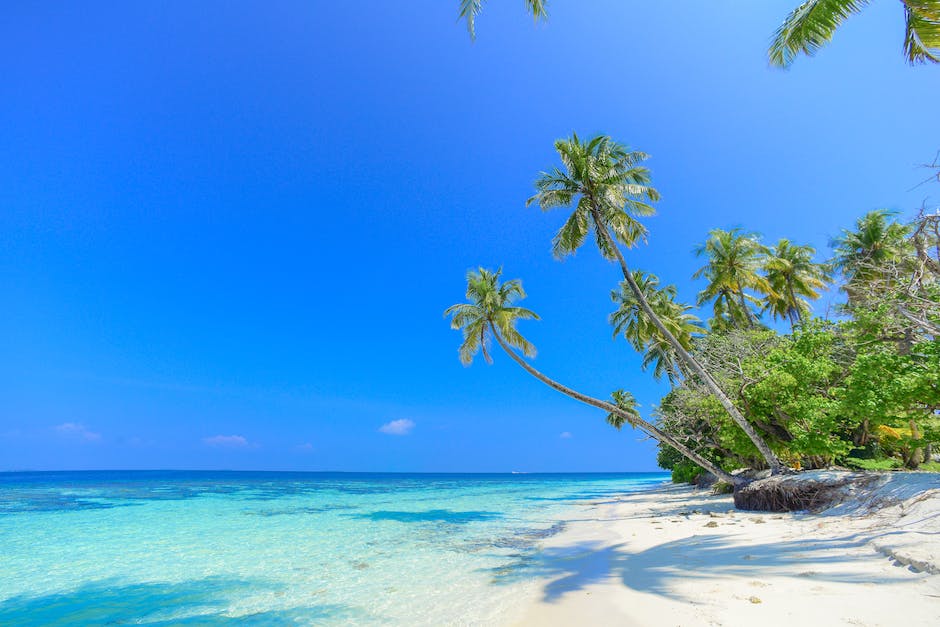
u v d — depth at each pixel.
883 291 15.23
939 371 15.12
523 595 9.48
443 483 88.44
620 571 10.61
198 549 16.12
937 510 10.57
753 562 9.70
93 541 18.02
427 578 11.60
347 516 26.75
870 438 26.91
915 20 10.36
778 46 12.14
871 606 6.24
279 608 9.36
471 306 29.11
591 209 24.91
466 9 11.38
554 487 70.62
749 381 22.80
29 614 9.26
